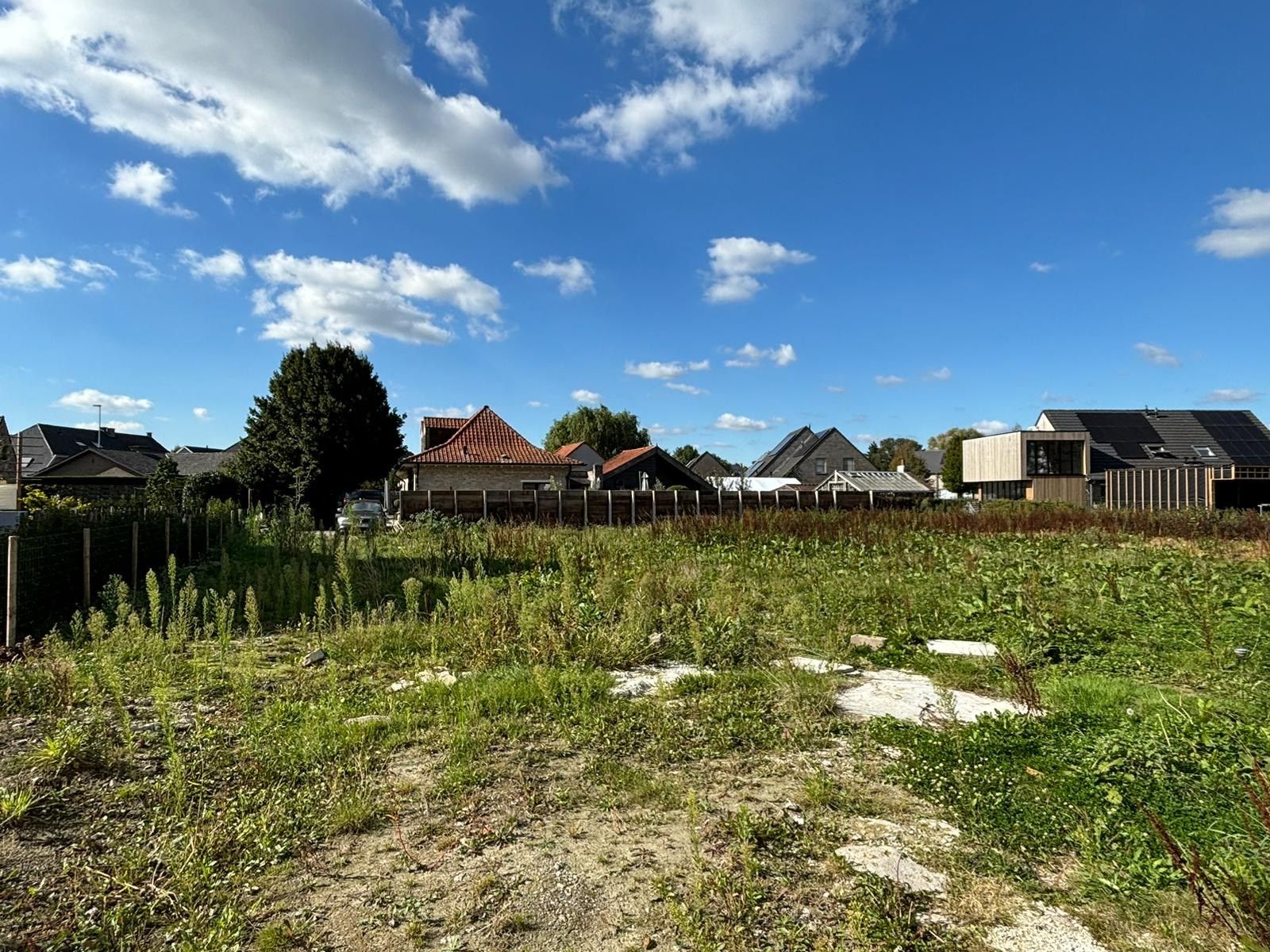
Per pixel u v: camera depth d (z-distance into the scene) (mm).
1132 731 3951
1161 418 42062
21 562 6477
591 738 4219
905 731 4324
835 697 5098
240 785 3525
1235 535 16047
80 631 6207
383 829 3158
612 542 13844
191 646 6281
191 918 2445
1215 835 2867
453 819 3238
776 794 3514
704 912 2496
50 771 3568
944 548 14008
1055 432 34250
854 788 3578
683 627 6926
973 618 7535
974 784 3525
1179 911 2453
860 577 10281
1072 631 6750
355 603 8328
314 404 29562
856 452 57469
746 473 66562
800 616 7598
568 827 3174
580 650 6012
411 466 29688
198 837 2904
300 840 3002
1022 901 2578
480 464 29266
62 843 2986
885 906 2498
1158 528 18203
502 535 14008
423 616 7754
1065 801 3285
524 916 2504
